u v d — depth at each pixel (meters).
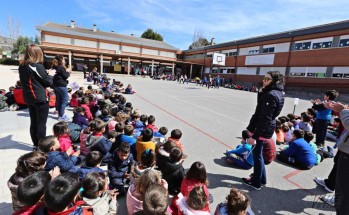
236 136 5.70
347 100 18.80
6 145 3.74
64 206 1.33
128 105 6.32
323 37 21.36
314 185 3.29
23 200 1.40
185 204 1.86
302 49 23.47
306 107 12.69
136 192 2.05
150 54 41.34
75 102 7.19
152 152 2.55
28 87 3.14
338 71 20.19
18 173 1.82
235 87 29.08
